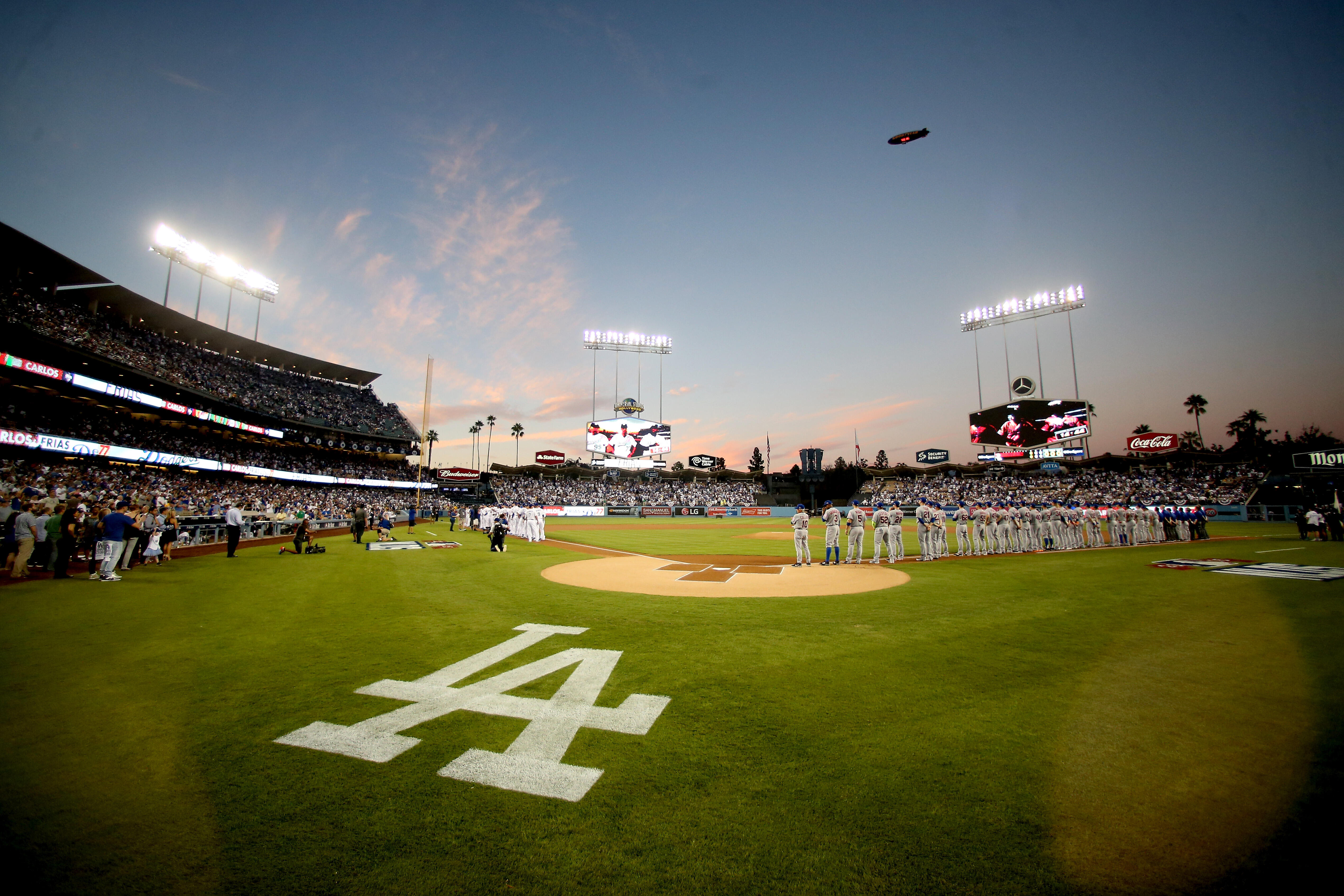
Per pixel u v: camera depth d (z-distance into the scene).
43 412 34.34
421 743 4.70
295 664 6.92
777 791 3.93
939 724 5.05
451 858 3.22
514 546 26.25
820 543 29.94
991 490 63.78
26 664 6.75
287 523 30.06
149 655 7.23
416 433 69.06
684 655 7.37
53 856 3.15
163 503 20.44
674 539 33.78
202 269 51.28
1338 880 2.92
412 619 9.63
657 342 76.12
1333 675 6.25
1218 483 50.53
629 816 3.64
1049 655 7.23
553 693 5.94
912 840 3.37
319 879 3.02
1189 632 8.32
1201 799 3.75
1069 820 3.54
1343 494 41.28
